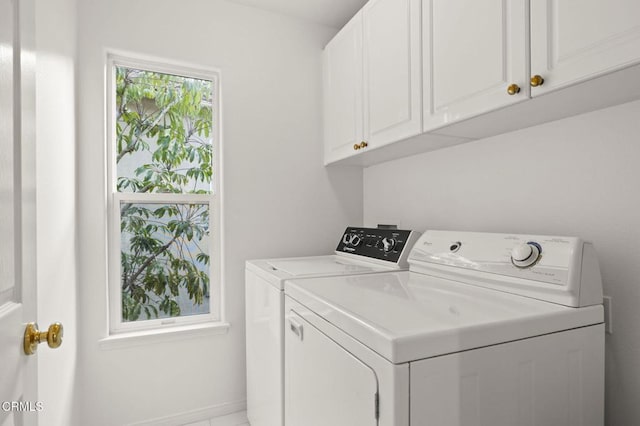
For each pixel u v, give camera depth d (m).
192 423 1.85
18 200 0.64
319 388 0.98
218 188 2.03
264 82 2.07
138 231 1.88
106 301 1.71
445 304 0.92
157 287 1.92
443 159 1.67
